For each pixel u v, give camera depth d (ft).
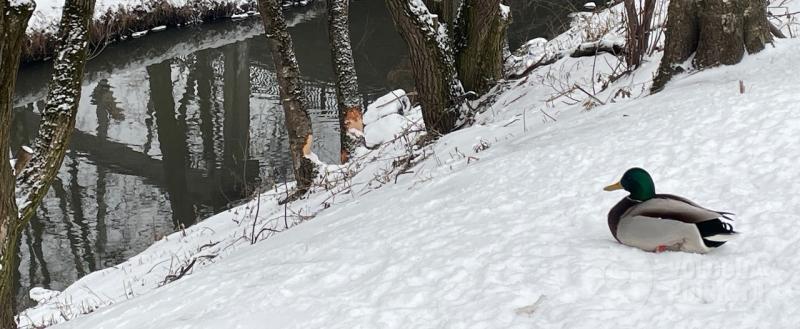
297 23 121.08
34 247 53.42
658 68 38.29
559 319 15.10
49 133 23.95
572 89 43.09
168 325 19.13
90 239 54.29
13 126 79.56
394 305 17.17
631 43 42.34
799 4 46.16
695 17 35.42
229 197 60.59
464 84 53.11
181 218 57.21
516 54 65.87
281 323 17.54
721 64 34.83
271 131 75.56
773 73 31.89
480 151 36.76
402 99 64.18
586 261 17.37
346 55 54.39
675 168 23.39
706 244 16.62
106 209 59.11
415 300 17.28
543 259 18.04
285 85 50.21
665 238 16.93
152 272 37.78
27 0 20.24
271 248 27.76
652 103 32.58
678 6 35.60
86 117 80.69
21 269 50.47
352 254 21.84
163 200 60.59
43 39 97.76
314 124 74.08
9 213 21.53
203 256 36.11
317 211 39.40
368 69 91.30
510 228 20.84
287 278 20.63
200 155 69.97
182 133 75.72
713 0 34.47
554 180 24.97
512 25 94.27
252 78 93.86
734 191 20.79
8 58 20.15
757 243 17.38
